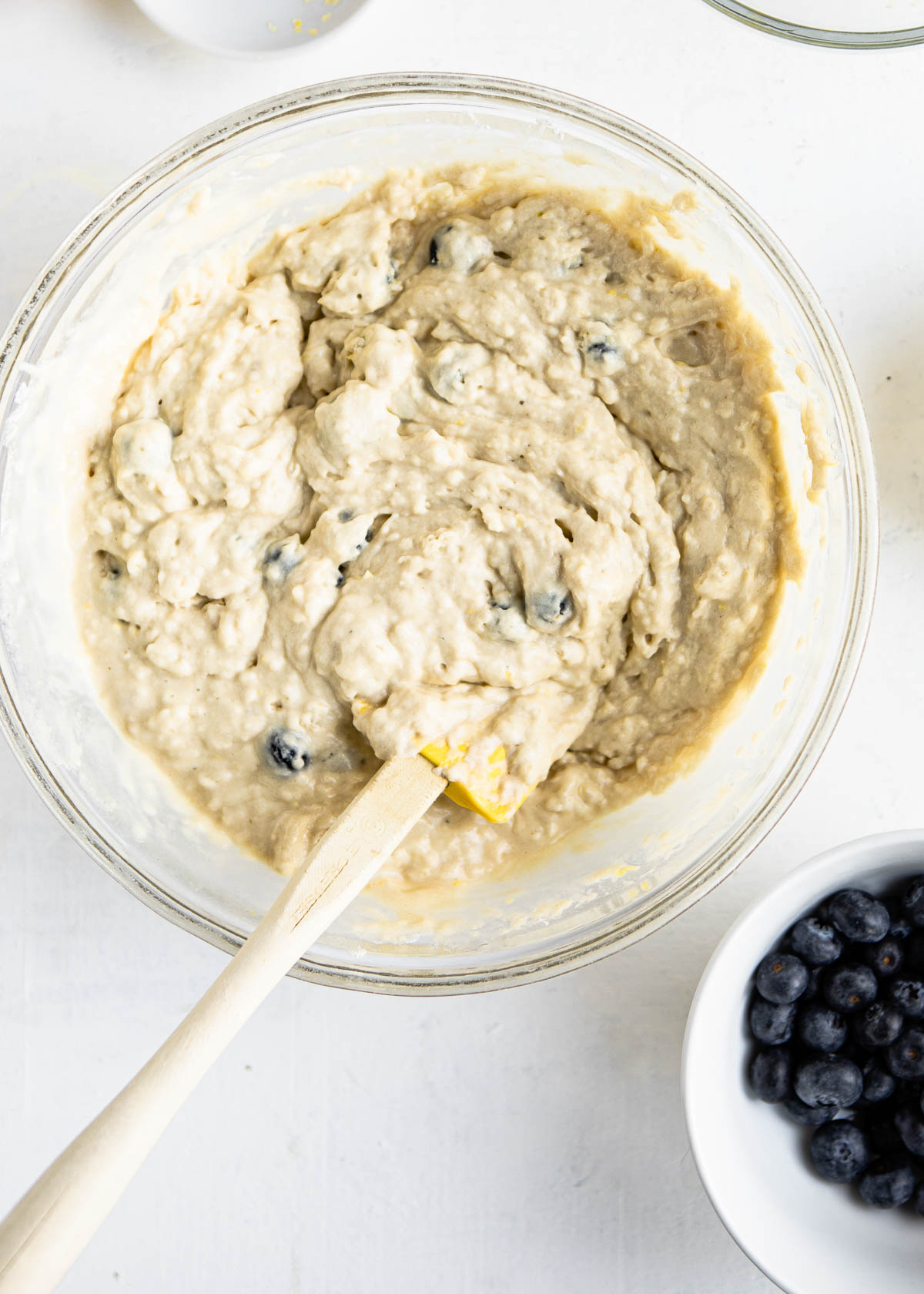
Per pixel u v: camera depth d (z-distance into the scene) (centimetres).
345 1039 73
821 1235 68
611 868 70
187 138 68
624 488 68
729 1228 67
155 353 70
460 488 69
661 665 69
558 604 68
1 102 73
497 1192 73
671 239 70
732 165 72
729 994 68
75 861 74
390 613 68
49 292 68
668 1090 73
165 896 69
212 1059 62
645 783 69
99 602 70
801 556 69
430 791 67
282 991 74
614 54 73
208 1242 74
